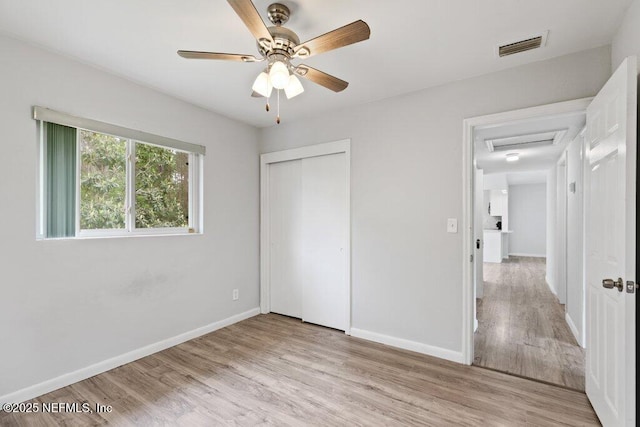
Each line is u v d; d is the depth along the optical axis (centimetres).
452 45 206
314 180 350
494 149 436
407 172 282
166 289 283
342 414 189
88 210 240
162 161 291
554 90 221
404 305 284
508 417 185
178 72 244
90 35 195
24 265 201
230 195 348
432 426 177
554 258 499
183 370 243
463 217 255
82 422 181
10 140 195
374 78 254
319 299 346
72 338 223
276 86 169
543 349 282
